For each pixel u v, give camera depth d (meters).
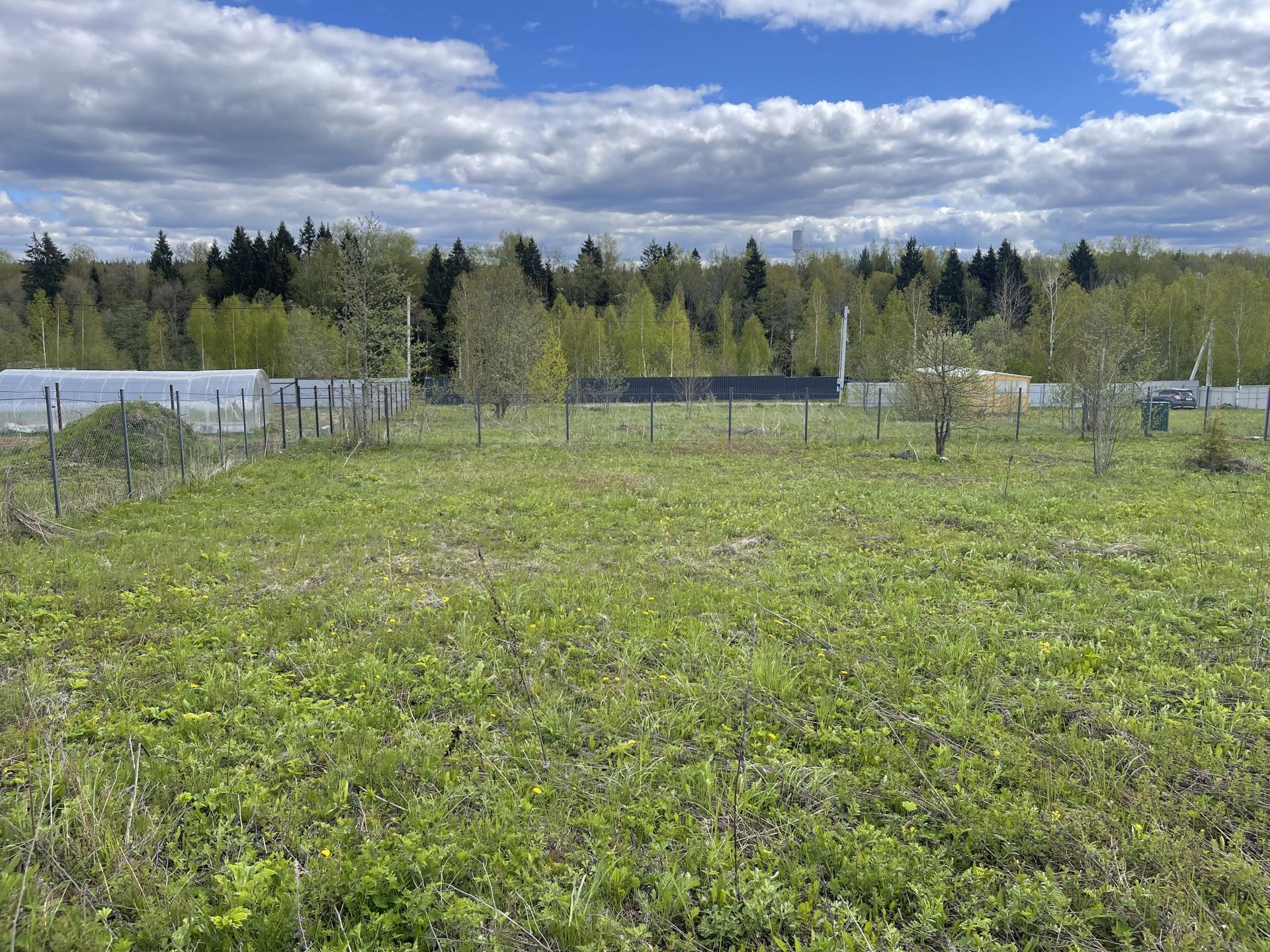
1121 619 6.89
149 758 4.31
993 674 5.73
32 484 12.62
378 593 7.59
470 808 4.04
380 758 4.34
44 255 64.69
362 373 21.47
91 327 58.12
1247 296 53.06
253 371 27.44
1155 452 21.02
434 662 5.77
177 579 7.79
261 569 8.41
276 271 71.25
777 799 4.14
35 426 24.73
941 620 6.83
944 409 19.70
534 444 22.50
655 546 9.68
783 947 3.12
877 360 44.00
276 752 4.50
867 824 3.86
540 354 33.66
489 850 3.64
